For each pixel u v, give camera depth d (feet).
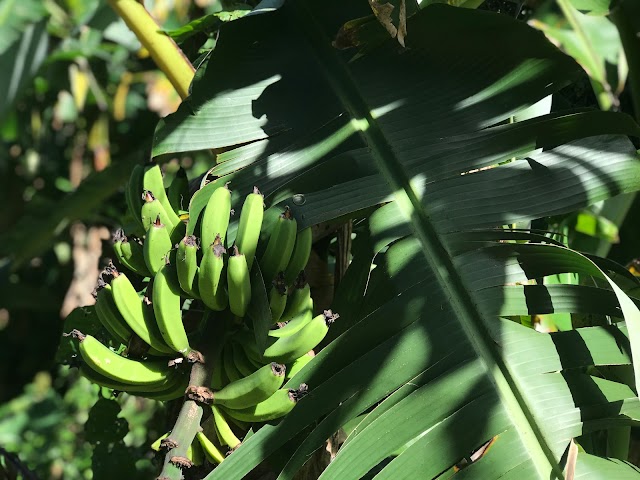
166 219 3.84
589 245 5.84
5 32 4.19
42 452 10.39
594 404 3.35
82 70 9.85
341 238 4.74
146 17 4.58
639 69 5.32
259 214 3.60
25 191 13.08
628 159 3.95
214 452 3.67
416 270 3.64
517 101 4.25
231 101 4.32
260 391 3.29
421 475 3.21
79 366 3.73
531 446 3.21
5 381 15.46
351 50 4.53
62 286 13.46
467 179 3.92
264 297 3.41
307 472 4.19
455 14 4.32
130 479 6.34
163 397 3.73
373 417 3.39
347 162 4.00
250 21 4.48
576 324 5.03
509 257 3.64
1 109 4.32
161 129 4.19
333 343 3.50
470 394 3.33
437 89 4.32
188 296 3.66
